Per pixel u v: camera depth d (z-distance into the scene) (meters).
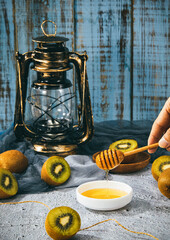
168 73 1.24
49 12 1.21
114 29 1.22
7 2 1.20
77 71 1.03
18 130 1.06
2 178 0.86
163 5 1.20
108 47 1.23
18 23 1.22
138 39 1.22
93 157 0.98
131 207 0.82
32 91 1.06
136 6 1.20
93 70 1.24
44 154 1.01
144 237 0.73
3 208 0.82
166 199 0.85
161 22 1.21
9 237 0.74
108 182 0.86
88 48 1.23
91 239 0.73
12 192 0.86
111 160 0.83
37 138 1.03
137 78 1.25
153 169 0.91
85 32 1.22
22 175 0.93
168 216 0.79
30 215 0.80
